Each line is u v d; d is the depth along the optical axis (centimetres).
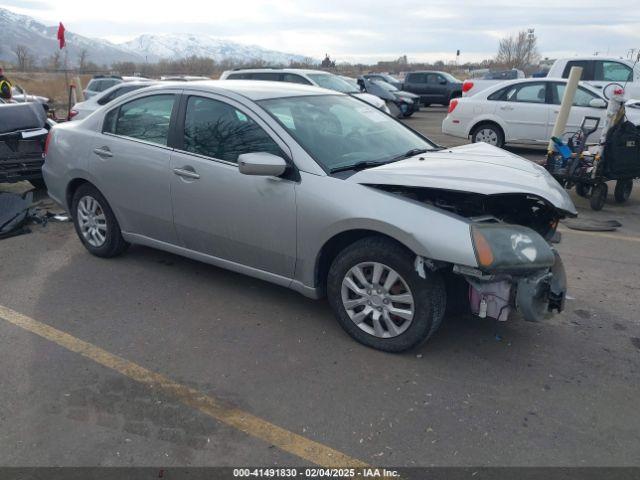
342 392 318
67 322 401
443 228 317
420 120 2027
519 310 328
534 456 267
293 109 414
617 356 356
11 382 328
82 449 272
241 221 397
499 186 327
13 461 264
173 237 454
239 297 442
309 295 385
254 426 290
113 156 473
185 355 358
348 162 382
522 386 323
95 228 520
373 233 354
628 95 1205
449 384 325
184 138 430
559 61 1294
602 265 518
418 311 337
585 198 798
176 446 275
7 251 552
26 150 719
